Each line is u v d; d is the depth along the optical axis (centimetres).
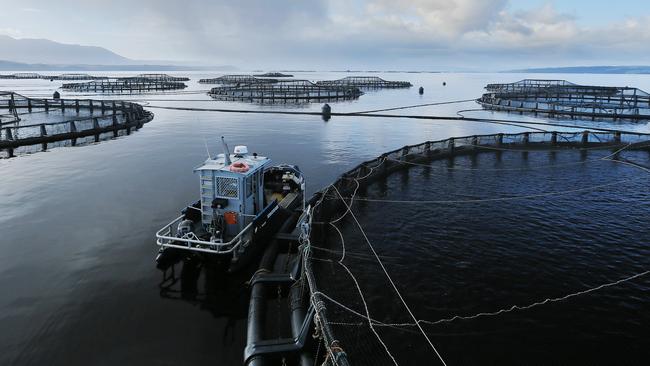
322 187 2888
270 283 1443
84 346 1184
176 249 1659
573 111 7438
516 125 6366
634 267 1716
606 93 11281
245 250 1612
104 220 2175
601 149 4253
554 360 1161
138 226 2092
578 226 2161
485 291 1525
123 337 1229
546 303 1446
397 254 1827
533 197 2661
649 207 2467
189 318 1331
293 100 10925
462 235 2038
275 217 1877
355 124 6400
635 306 1431
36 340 1206
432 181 3053
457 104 10131
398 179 3111
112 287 1505
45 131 4744
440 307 1423
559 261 1764
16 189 2752
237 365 1126
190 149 4278
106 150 4212
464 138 4109
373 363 1145
